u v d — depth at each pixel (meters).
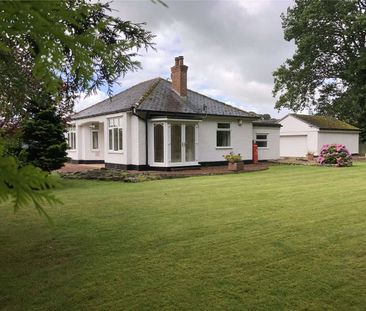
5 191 1.22
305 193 10.30
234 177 15.16
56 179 1.25
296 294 3.66
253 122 24.66
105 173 15.24
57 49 1.75
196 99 21.91
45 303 3.47
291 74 35.69
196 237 5.70
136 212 7.65
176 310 3.34
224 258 4.72
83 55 1.86
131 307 3.40
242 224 6.53
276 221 6.76
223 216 7.21
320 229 6.16
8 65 4.41
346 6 31.56
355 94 33.34
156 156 18.14
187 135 18.78
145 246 5.24
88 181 13.81
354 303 3.47
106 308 3.38
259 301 3.51
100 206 8.35
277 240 5.52
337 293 3.68
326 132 31.67
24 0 1.36
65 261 4.63
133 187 11.88
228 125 21.91
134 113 17.70
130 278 4.06
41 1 1.39
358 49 33.84
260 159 25.17
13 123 6.03
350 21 31.53
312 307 3.39
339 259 4.68
